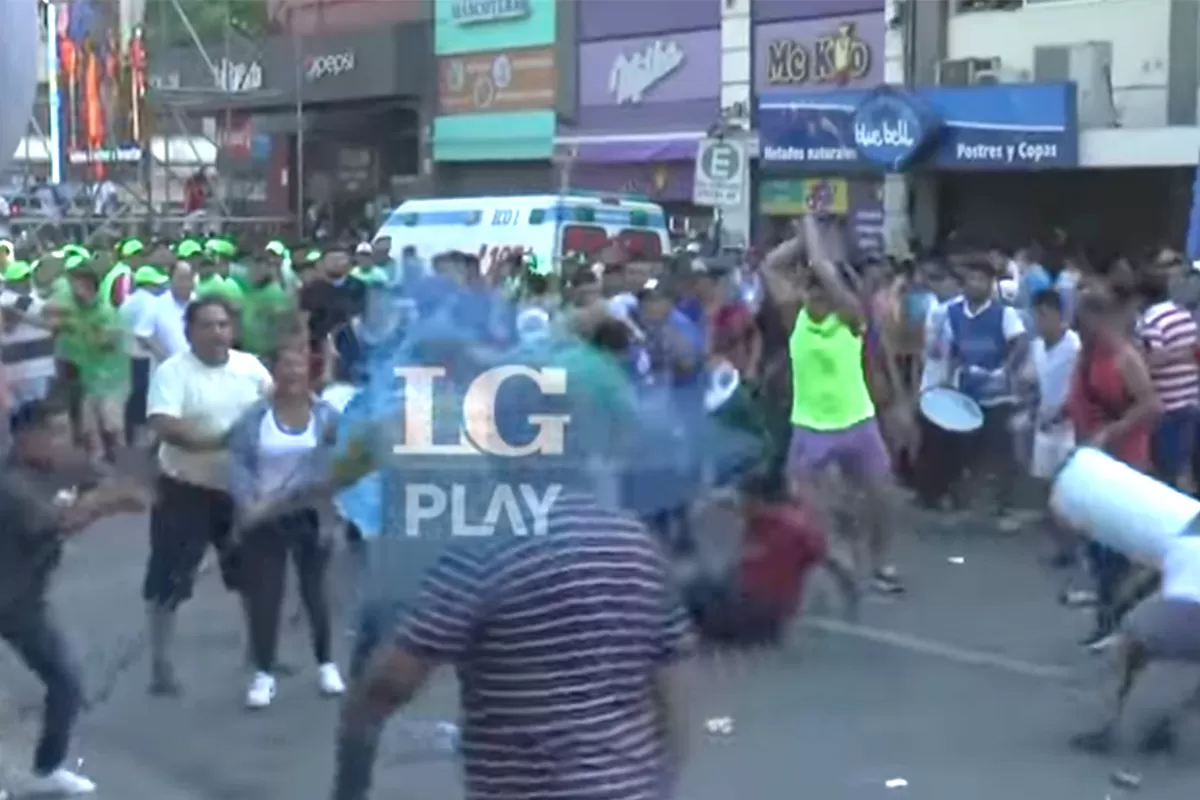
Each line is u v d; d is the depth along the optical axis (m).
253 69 32.16
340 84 30.72
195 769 7.24
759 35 24.72
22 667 8.53
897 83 22.53
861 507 10.25
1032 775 7.20
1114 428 9.45
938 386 12.95
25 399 7.89
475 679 3.22
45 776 6.92
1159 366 10.77
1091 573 9.52
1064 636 9.42
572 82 27.61
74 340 13.73
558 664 3.17
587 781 3.17
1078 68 20.61
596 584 3.19
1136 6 20.31
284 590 8.32
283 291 14.08
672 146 25.56
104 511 7.09
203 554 8.44
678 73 25.92
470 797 3.23
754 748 7.39
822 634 9.23
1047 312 11.29
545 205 19.52
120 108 30.05
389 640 3.38
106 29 32.91
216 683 8.41
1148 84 20.25
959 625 9.68
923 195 22.16
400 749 6.87
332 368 9.48
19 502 6.63
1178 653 7.34
